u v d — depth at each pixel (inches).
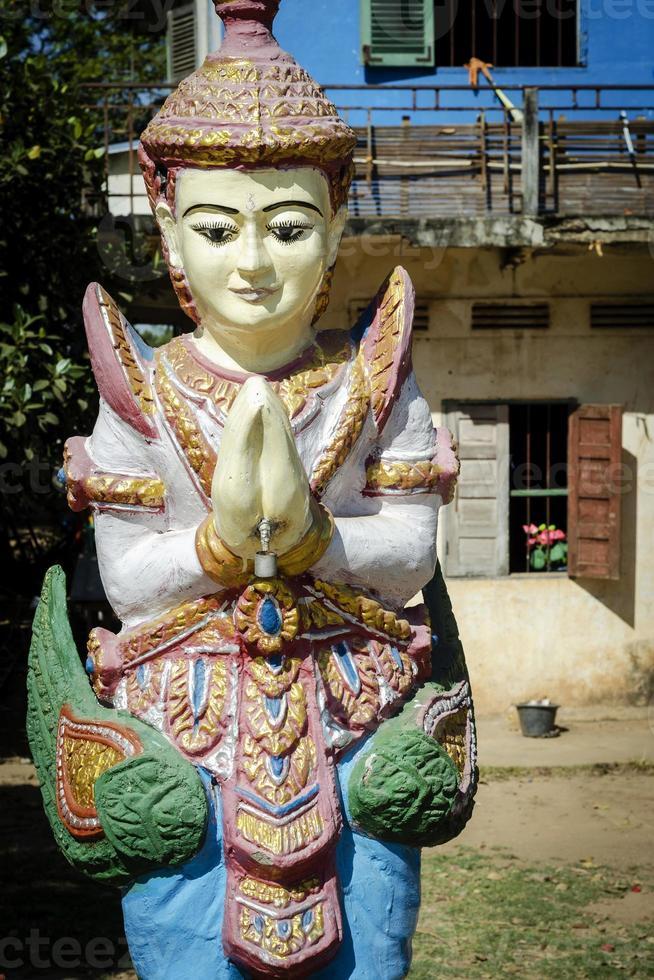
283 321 125.0
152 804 117.2
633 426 406.0
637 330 403.5
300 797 118.6
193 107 122.7
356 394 127.8
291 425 124.0
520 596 402.3
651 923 236.2
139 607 125.7
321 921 119.0
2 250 305.7
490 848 281.6
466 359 400.5
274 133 120.5
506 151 386.9
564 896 250.2
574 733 389.7
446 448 133.0
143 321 454.3
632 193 395.9
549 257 398.3
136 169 427.5
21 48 387.9
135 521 126.8
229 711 121.0
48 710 133.9
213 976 120.4
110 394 126.7
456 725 131.0
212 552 119.0
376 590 128.3
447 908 244.5
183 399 125.6
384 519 128.1
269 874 117.8
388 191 394.0
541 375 402.3
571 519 401.1
